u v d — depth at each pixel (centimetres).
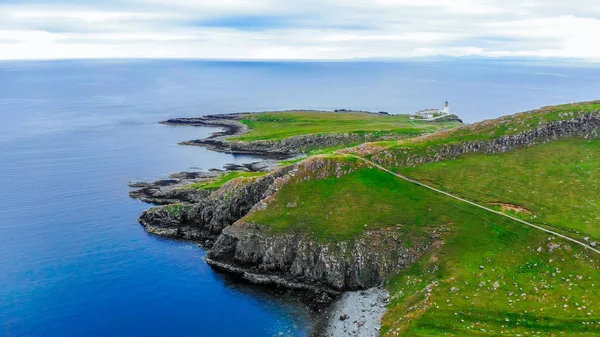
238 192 10794
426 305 6769
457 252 7925
